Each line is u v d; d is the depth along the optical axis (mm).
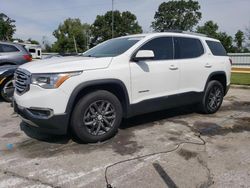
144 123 5762
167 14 78188
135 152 4258
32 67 4422
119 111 4773
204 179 3469
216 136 5047
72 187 3277
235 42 69375
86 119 4449
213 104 6672
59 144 4551
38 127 4348
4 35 53688
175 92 5652
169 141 4742
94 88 4574
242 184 3367
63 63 4395
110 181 3408
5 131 5211
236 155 4195
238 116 6535
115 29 81938
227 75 6996
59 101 4148
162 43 5504
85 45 78188
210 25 76125
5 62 9883
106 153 4211
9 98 7691
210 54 6551
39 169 3697
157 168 3742
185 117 6324
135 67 4910
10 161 3934
